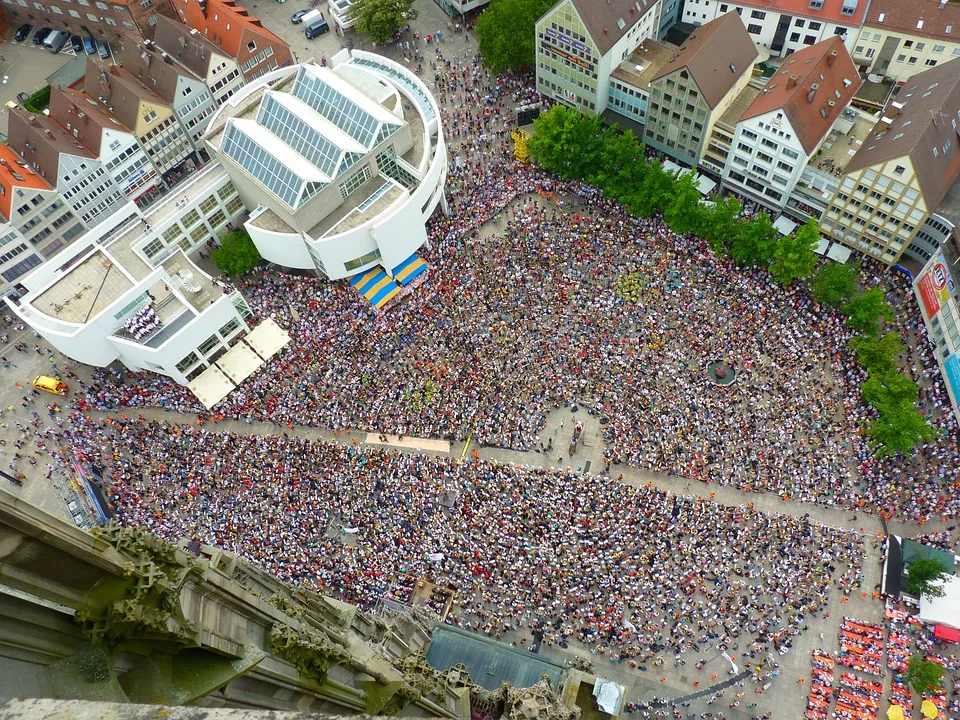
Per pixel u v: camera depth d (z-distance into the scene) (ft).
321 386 353.10
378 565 298.35
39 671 67.77
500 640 282.36
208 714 57.77
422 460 329.93
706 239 377.50
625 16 412.98
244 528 308.40
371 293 381.81
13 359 386.11
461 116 468.34
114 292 356.59
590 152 404.57
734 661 275.59
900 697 264.72
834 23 423.23
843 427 319.88
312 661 123.44
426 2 545.85
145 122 428.97
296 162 366.63
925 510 297.74
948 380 323.16
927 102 346.74
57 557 68.54
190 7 480.23
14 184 385.70
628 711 267.39
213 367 365.20
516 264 385.70
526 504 309.83
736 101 397.80
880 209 351.46
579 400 342.44
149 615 77.51
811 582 287.48
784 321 351.25
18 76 529.86
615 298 367.45
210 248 421.59
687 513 305.12
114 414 360.69
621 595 287.69
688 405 331.16
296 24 545.85
